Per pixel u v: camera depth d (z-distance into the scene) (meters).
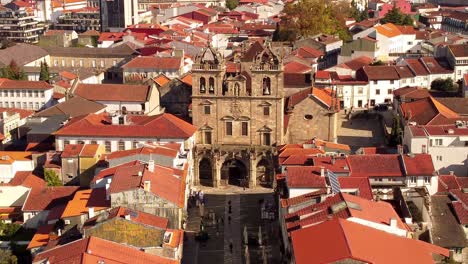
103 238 126.62
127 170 154.12
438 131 181.88
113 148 191.00
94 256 114.25
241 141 196.62
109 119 199.12
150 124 191.75
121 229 127.31
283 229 144.88
